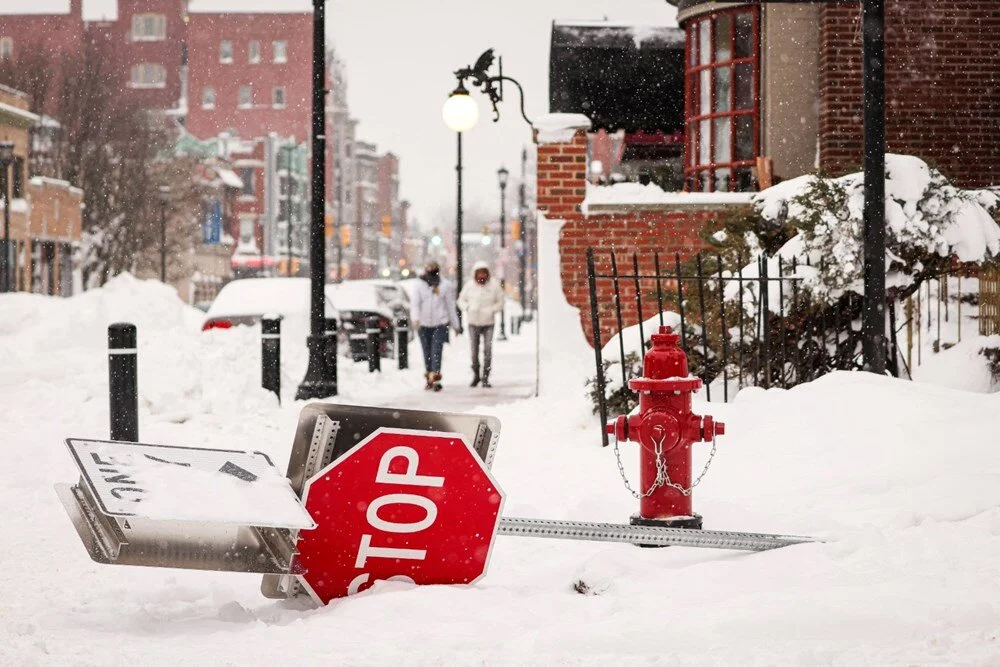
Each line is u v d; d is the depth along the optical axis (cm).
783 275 1305
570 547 762
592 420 1323
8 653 500
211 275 11069
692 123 2100
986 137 1931
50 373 1942
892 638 512
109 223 7781
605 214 1694
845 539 683
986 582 582
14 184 6494
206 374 1744
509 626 553
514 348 4128
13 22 14312
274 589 632
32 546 798
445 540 626
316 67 1930
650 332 1325
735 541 685
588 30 2858
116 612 602
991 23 1928
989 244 1345
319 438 615
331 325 1928
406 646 518
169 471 579
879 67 1210
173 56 14312
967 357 1386
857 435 957
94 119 7900
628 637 512
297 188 13512
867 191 1217
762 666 477
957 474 822
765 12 1989
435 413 632
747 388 1130
